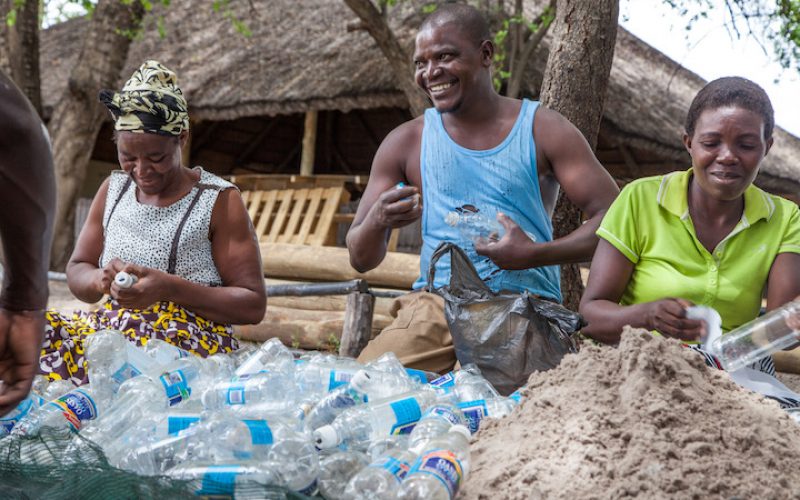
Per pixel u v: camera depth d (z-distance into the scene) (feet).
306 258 28.07
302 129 61.82
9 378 5.75
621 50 48.37
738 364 8.39
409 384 8.23
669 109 43.27
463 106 11.75
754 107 9.05
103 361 8.37
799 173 42.45
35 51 39.22
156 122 10.16
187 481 5.47
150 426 6.67
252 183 36.37
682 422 6.12
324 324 24.26
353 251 11.89
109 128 56.85
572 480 5.78
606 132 41.70
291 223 33.76
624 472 5.72
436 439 6.12
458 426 6.52
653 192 10.12
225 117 46.09
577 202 11.71
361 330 16.24
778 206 9.84
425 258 12.17
